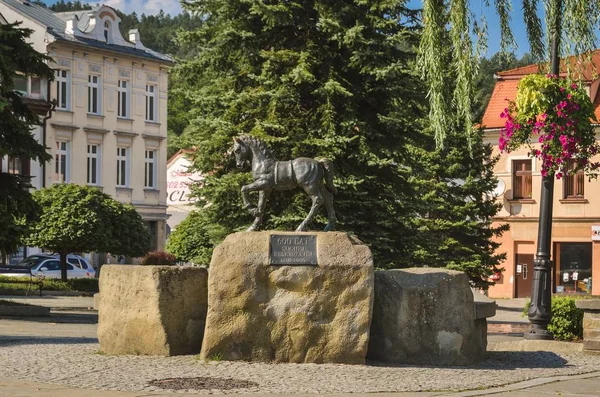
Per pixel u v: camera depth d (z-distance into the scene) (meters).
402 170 28.27
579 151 18.17
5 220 27.42
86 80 63.41
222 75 28.86
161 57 69.00
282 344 14.31
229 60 28.56
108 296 15.41
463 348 15.32
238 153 15.38
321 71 27.73
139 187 67.12
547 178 19.11
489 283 41.53
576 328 20.03
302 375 13.18
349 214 27.19
